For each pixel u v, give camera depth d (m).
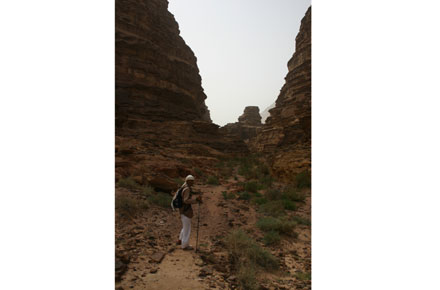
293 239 6.12
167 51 36.12
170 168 11.36
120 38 28.72
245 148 36.84
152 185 8.61
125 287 2.99
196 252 4.47
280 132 34.97
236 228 6.26
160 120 29.38
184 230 4.61
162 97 32.25
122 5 30.27
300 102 38.06
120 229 4.99
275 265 4.43
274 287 3.62
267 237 5.83
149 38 32.41
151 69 30.52
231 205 8.50
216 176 14.73
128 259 3.70
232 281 3.53
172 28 41.59
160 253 4.13
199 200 4.64
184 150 22.67
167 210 6.86
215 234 5.70
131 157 11.78
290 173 13.86
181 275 3.50
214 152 28.48
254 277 3.65
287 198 9.94
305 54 42.59
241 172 18.31
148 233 5.05
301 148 16.77
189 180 4.79
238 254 4.49
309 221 7.37
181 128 28.66
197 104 44.09
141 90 29.11
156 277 3.34
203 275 3.57
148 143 20.34
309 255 5.18
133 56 29.45
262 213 8.00
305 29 43.78
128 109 26.80
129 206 6.07
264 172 18.06
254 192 11.20
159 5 38.31
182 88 37.28
